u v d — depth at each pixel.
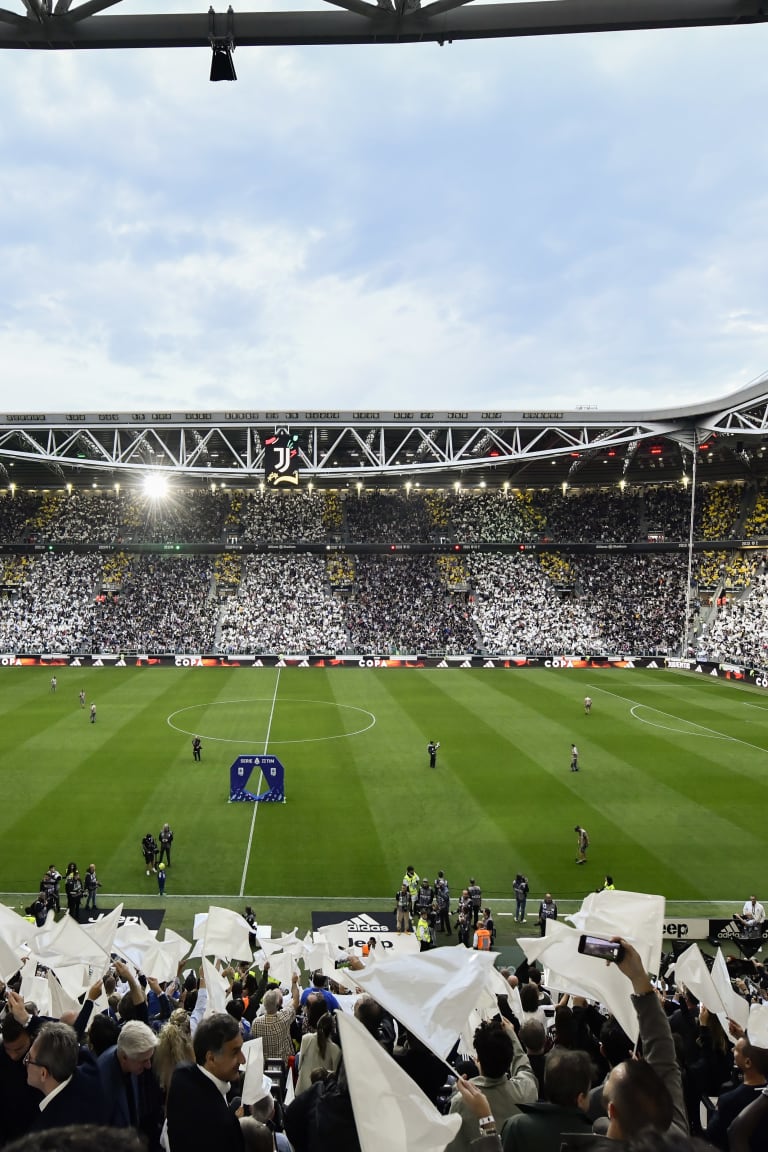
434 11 9.66
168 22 9.80
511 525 82.44
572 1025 7.52
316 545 78.50
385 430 70.62
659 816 30.16
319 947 13.59
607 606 75.94
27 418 61.03
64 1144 2.22
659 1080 3.43
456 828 28.83
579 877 24.98
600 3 9.70
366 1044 4.16
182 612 74.19
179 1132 4.61
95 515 82.56
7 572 77.88
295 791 32.75
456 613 75.25
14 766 35.66
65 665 67.69
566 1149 3.42
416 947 13.18
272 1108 6.86
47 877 22.20
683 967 8.22
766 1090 4.44
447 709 49.72
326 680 61.12
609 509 83.69
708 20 9.66
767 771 36.25
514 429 64.81
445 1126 4.00
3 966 7.02
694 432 64.56
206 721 45.41
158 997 11.14
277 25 9.78
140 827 28.48
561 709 50.16
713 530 77.94
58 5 9.65
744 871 25.36
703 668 66.94
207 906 22.83
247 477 79.06
